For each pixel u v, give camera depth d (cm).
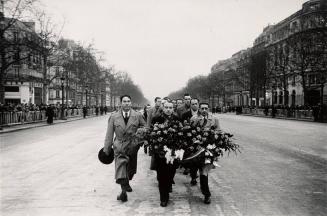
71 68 5434
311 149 1362
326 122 3441
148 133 622
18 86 5288
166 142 593
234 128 2573
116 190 706
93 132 2211
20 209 577
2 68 2827
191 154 613
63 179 812
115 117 646
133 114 652
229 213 554
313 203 612
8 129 2322
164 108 672
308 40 4162
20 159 1115
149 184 768
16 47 2977
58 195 666
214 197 655
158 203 614
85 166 987
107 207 587
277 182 783
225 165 1012
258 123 3294
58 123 3319
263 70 5978
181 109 957
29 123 3084
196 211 565
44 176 846
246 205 600
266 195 668
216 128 670
